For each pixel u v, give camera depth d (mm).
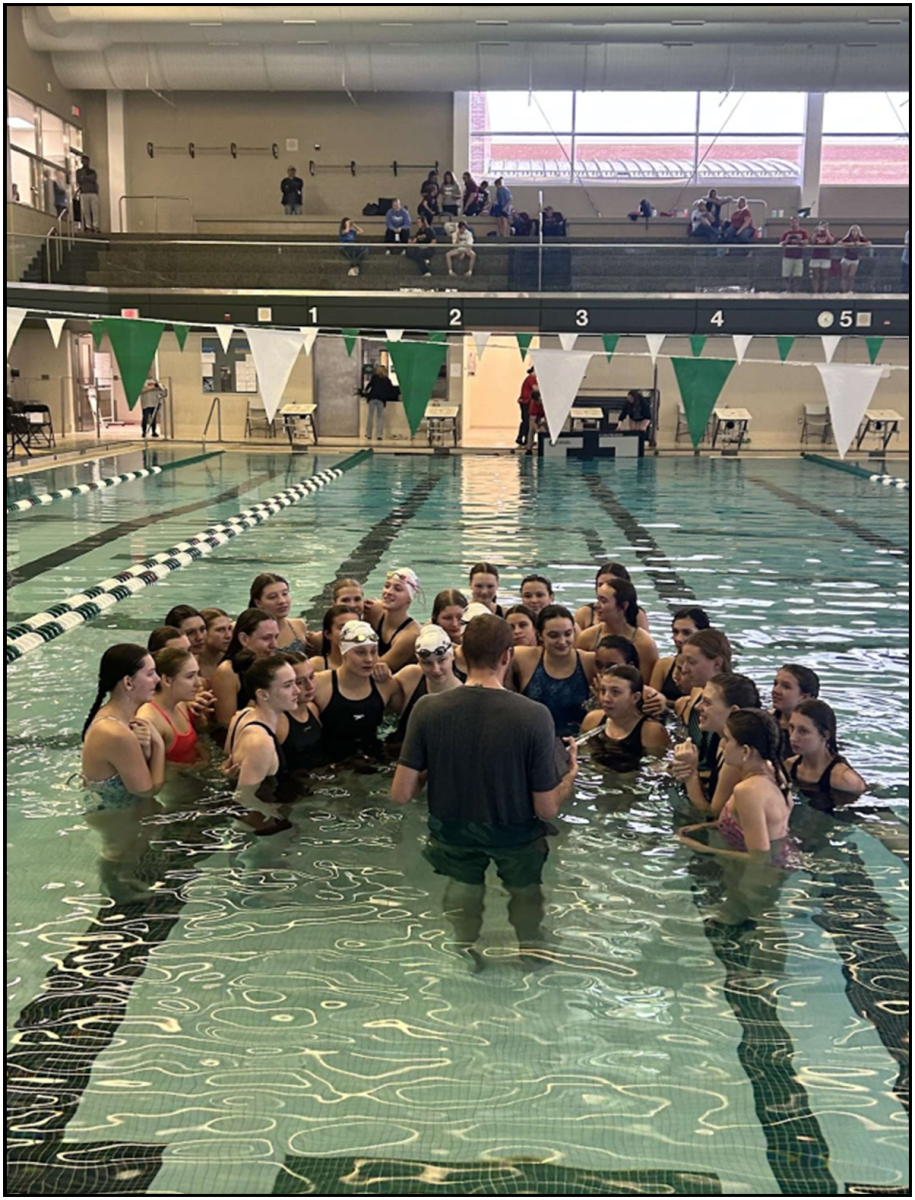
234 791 4465
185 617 5266
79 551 9867
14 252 18578
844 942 3402
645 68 21844
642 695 4953
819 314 19984
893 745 5113
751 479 16953
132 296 20719
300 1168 2434
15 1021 2967
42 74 21516
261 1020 2975
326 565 9352
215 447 21172
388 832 4117
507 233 22344
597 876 3805
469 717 3906
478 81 22250
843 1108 2646
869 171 24344
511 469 18156
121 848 3984
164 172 24109
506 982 3162
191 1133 2541
